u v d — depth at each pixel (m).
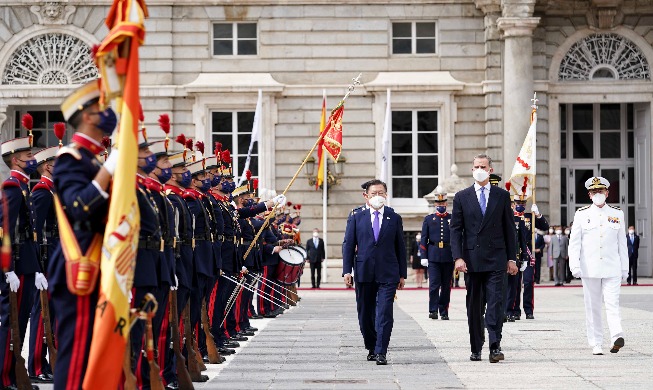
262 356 19.38
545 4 48.97
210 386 15.30
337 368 17.50
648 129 50.28
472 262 18.22
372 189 18.42
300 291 45.41
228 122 49.44
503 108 48.59
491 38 49.00
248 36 49.72
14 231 14.90
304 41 49.53
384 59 49.53
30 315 16.36
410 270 50.19
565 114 52.00
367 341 18.72
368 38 49.59
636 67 49.81
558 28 49.69
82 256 9.92
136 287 12.59
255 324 26.88
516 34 47.81
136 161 9.87
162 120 14.65
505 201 18.31
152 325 13.14
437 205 28.44
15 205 14.90
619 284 19.52
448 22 49.56
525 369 17.25
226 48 49.66
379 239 18.16
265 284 27.91
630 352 19.67
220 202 20.98
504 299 18.41
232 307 21.84
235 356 19.39
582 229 19.59
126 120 9.78
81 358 10.05
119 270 9.68
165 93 48.97
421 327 25.61
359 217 18.42
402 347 20.80
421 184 49.56
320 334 23.84
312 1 49.56
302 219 49.34
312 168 49.28
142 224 12.69
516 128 47.91
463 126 49.50
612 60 49.78
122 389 11.48
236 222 21.55
